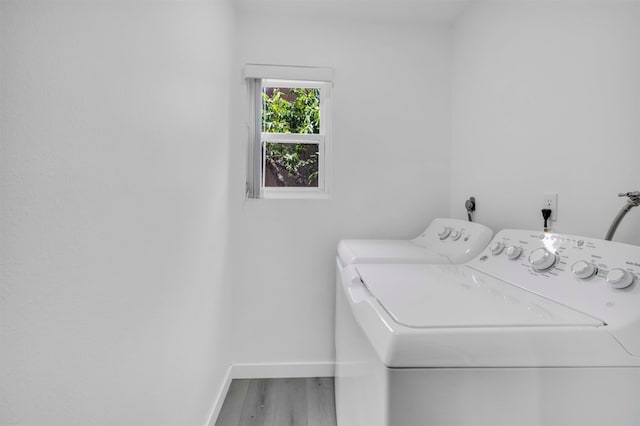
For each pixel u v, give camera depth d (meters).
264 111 2.33
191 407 1.36
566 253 0.97
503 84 1.64
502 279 1.10
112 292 0.77
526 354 0.67
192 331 1.36
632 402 0.68
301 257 2.20
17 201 0.52
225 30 1.87
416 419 0.65
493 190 1.72
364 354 0.86
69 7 0.63
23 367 0.54
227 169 1.96
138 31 0.88
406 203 2.23
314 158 2.33
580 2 1.18
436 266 1.35
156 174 1.00
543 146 1.36
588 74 1.15
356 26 2.21
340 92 2.20
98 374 0.72
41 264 0.57
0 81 0.50
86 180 0.68
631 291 0.75
